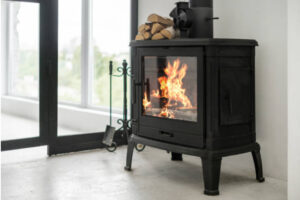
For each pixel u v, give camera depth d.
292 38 2.16
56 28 3.44
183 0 3.45
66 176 2.87
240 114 2.66
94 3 4.50
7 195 2.46
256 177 2.81
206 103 2.53
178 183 2.75
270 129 2.87
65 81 4.54
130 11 3.91
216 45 2.49
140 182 2.76
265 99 2.89
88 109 4.43
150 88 2.91
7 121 3.39
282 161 2.80
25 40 3.38
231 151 2.58
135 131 3.02
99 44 4.46
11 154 3.51
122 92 4.18
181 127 2.66
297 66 2.14
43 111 3.43
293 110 2.18
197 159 3.36
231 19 3.09
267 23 2.85
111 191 2.57
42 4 3.37
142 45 2.88
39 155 3.48
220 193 2.55
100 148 3.77
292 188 2.20
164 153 3.60
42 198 2.41
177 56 2.67
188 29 2.87
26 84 3.40
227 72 2.57
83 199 2.41
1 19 3.31
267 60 2.87
